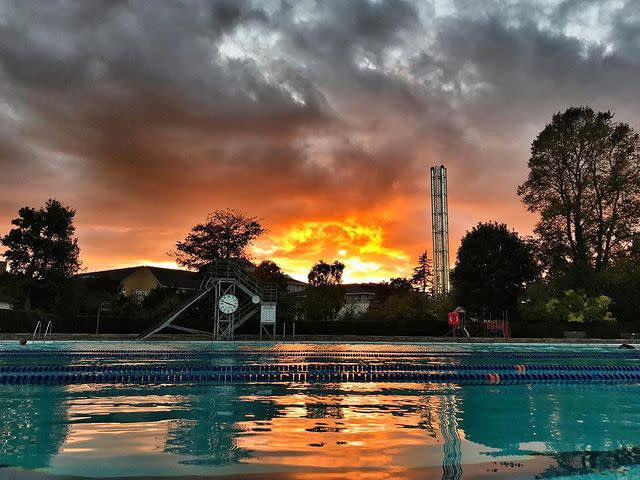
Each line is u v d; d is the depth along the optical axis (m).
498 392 8.34
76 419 5.46
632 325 32.53
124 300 41.25
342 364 14.02
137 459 3.78
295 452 4.05
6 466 3.58
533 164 42.06
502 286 36.84
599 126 39.69
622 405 6.96
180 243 37.88
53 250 37.53
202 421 5.40
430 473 3.51
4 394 7.57
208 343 25.66
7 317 27.66
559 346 26.14
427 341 29.83
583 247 39.38
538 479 3.41
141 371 11.02
